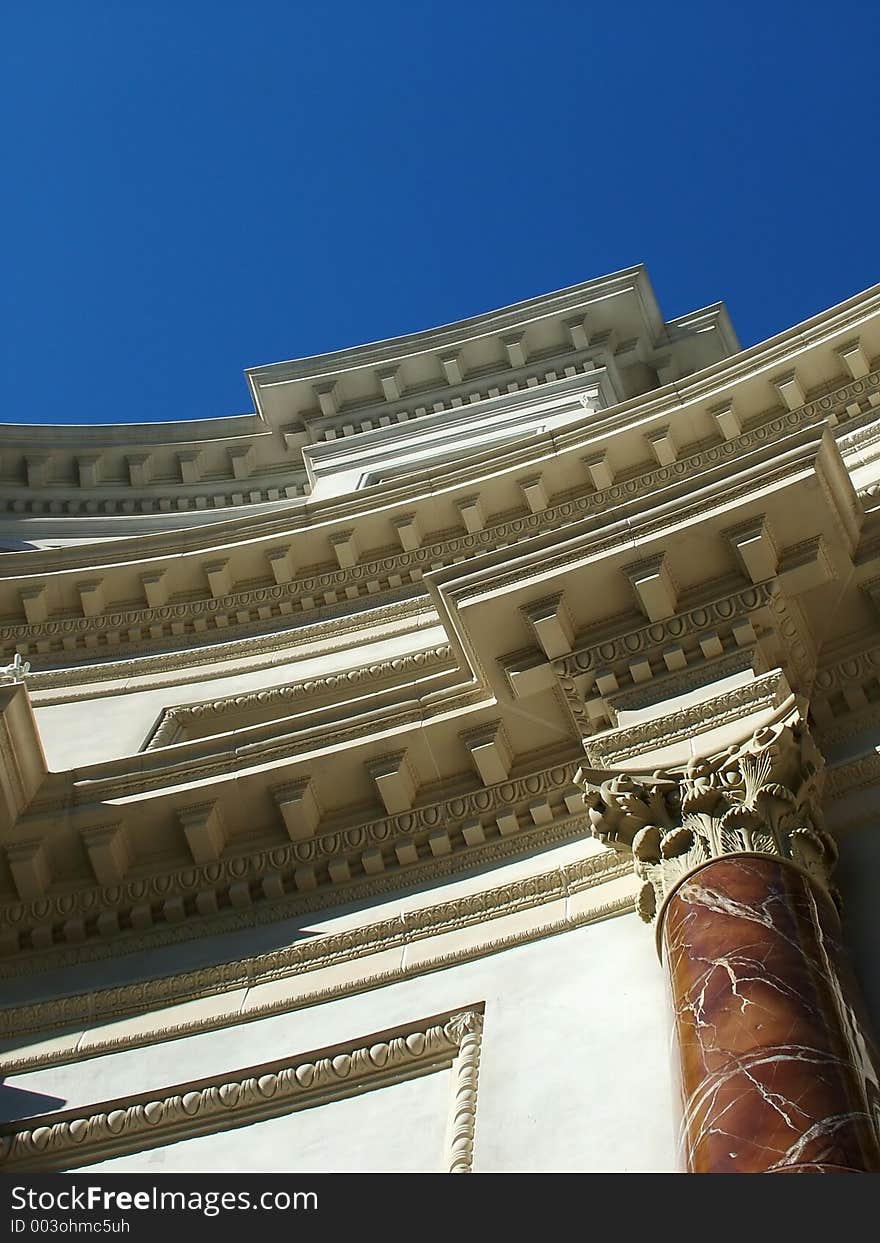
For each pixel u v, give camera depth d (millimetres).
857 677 15461
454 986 14984
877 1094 11328
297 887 16703
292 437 32156
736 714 14641
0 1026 16094
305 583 25078
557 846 16016
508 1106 13242
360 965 15672
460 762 16641
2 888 17047
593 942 14773
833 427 22891
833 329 23188
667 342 31812
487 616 15828
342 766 16797
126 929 16859
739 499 15438
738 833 13562
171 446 31938
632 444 23859
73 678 24547
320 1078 14594
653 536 15570
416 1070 14477
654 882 13758
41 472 31625
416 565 24797
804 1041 11312
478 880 16062
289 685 22859
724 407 23391
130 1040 15703
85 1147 14766
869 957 13102
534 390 31016
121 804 16969
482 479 24453
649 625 15508
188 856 17031
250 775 16922
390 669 22422
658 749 14711
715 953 12344
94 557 25625
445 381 31641
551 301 31594
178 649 24984
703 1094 11242
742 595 15281
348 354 31875
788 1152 10500
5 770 16906
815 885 13266
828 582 15430
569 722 16188
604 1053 13453
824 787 14820
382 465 30312
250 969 16016
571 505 24203
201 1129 14641
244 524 25453
